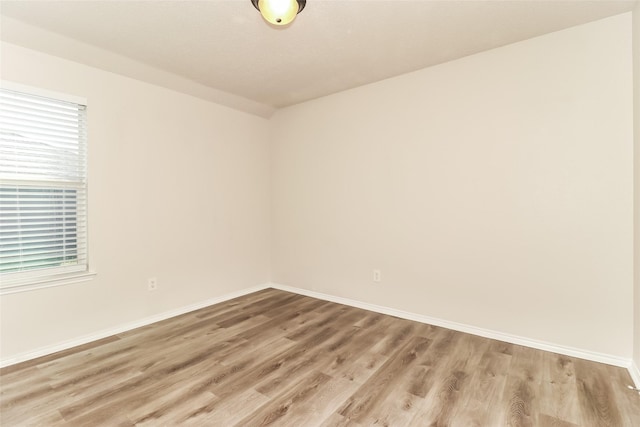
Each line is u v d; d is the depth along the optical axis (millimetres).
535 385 2076
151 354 2518
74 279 2678
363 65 3012
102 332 2854
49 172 2582
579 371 2238
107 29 2367
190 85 3383
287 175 4262
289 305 3715
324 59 2881
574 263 2443
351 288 3697
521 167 2631
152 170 3197
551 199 2516
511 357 2447
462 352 2535
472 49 2725
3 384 2096
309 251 4066
